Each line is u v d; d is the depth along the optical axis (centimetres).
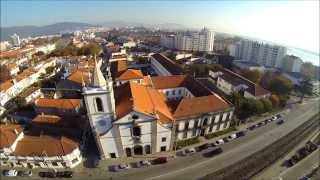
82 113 9644
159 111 7488
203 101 8450
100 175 6762
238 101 10369
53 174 6738
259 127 9469
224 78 13362
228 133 8900
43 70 16500
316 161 7444
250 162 7362
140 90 8131
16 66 17275
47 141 6962
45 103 9706
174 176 6756
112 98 6378
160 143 7481
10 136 6931
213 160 7412
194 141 8225
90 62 16475
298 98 13012
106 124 6675
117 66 14062
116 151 7256
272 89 13000
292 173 6938
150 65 17575
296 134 9000
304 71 19512
